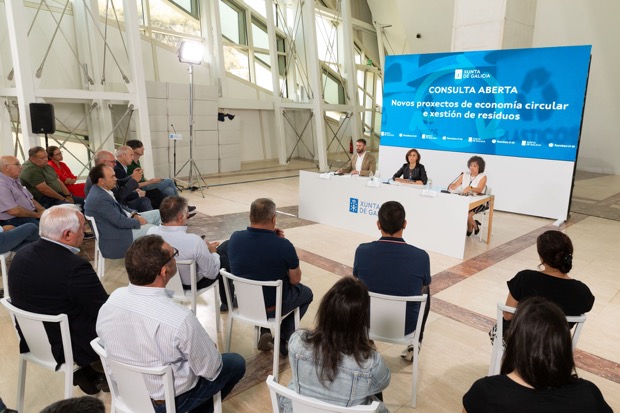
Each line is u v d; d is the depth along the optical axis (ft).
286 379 8.25
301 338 4.84
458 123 22.58
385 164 25.62
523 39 24.54
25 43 19.66
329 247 16.08
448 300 11.75
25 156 20.88
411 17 36.35
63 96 21.16
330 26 41.45
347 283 4.73
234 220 19.67
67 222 6.39
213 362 5.56
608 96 33.76
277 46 39.75
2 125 22.62
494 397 3.61
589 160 37.40
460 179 17.62
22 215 13.24
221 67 34.12
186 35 33.19
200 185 28.19
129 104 23.98
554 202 20.42
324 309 4.66
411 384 8.11
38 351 6.51
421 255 7.57
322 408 4.44
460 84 22.15
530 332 3.56
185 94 30.58
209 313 10.91
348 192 18.12
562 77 19.27
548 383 3.49
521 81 20.36
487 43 23.39
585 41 30.55
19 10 19.30
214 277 9.53
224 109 35.24
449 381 8.21
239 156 35.06
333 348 4.53
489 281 13.07
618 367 8.75
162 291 5.34
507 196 21.70
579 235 18.02
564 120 19.53
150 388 5.24
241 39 37.32
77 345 6.53
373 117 49.21
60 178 17.85
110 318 5.24
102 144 24.16
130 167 18.35
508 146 21.29
